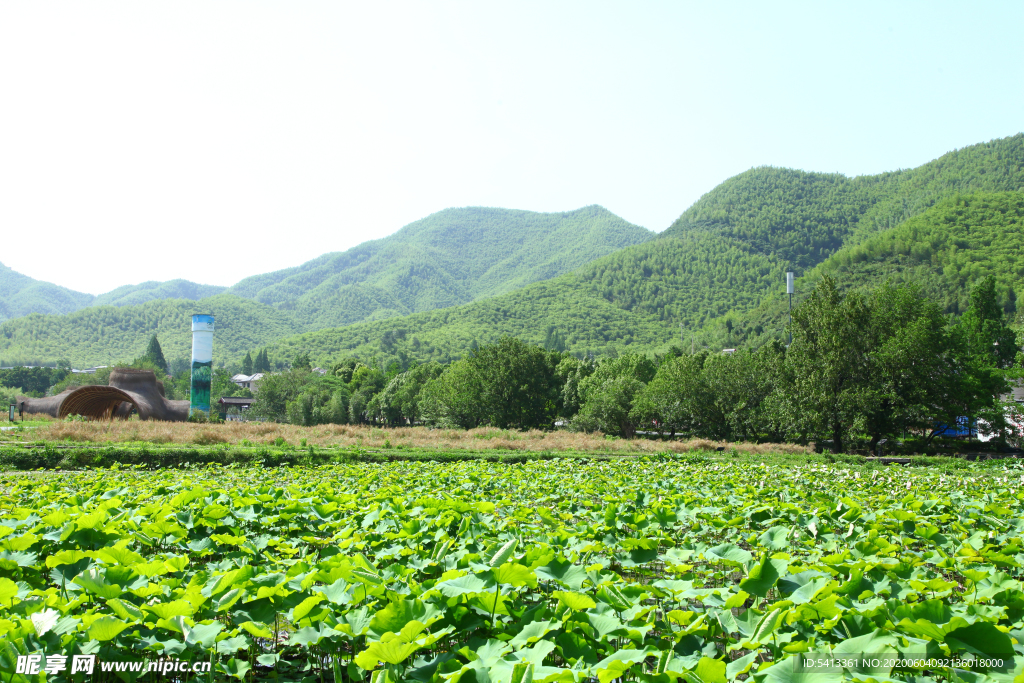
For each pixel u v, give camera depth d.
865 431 28.77
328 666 4.40
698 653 3.67
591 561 6.22
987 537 6.29
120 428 25.95
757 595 4.25
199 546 6.28
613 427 41.28
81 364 167.88
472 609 4.04
